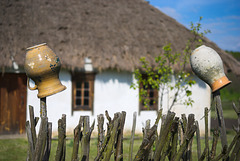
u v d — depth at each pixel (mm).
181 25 11055
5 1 9055
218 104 3197
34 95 8102
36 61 2900
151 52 8633
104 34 8828
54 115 8141
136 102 8625
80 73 8305
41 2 9531
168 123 2758
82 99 8500
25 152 6031
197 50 3328
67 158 5391
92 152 5953
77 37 8461
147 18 10367
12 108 8164
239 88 21547
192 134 2730
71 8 9711
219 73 3195
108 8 10312
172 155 2848
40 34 8305
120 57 8180
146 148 2627
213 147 2875
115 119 2850
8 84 8133
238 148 2904
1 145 6711
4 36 7918
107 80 8484
